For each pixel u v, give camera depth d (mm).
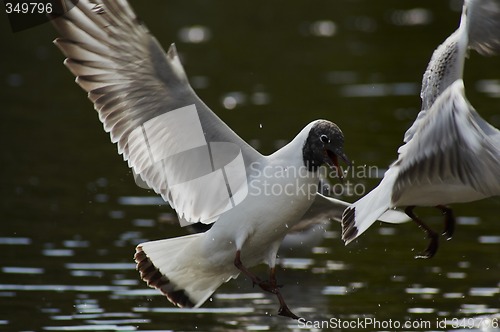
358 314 12250
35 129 21594
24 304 12398
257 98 24094
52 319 11930
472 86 24594
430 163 9258
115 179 18328
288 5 34625
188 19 32188
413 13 32875
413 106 23344
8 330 11531
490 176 9031
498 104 22641
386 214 11648
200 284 11648
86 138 21078
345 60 27859
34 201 16859
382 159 18984
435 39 29672
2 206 16531
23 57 27812
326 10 33844
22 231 15305
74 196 17219
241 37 30516
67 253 14391
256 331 11781
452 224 11492
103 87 10805
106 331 11609
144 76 10703
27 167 18906
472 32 11625
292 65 27422
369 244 15109
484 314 12180
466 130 9000
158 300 12742
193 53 28562
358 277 13641
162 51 10461
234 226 11242
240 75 26359
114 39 10445
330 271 13906
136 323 11906
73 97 24391
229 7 34094
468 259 14281
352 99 24000
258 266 14195
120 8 10180
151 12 32875
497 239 15133
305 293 13031
